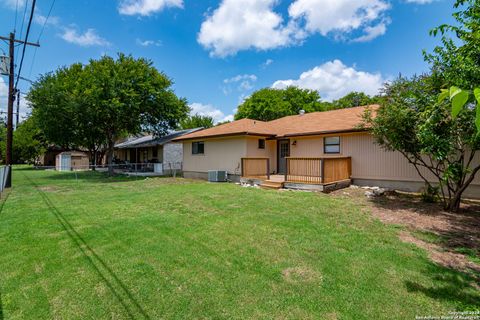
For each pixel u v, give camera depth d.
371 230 5.21
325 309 2.71
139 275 3.46
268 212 6.73
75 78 20.00
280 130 14.64
